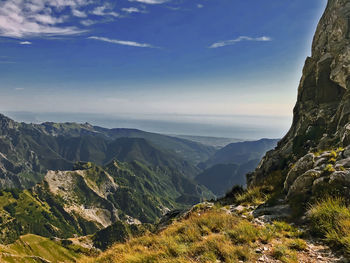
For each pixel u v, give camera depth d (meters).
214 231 11.23
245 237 9.69
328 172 12.68
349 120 19.06
